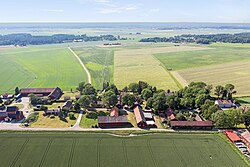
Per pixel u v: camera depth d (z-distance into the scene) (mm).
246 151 85562
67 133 97625
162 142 91312
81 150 85062
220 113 103750
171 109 123125
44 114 117125
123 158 80625
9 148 85688
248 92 155125
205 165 77312
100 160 79375
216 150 85875
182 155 82688
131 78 189875
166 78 189000
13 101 139250
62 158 80125
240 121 102625
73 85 173250
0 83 177500
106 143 90312
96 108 126688
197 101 123938
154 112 122812
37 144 88562
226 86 141250
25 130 99750
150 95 135750
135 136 96125
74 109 122438
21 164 76875
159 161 79250
